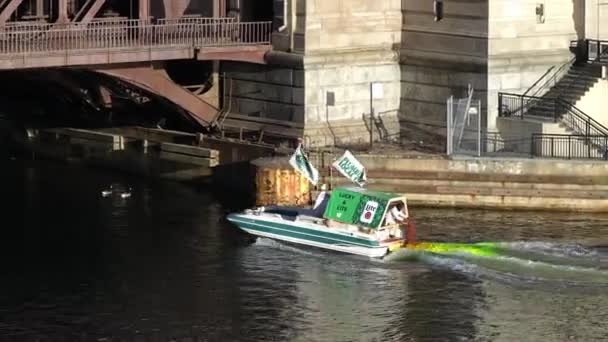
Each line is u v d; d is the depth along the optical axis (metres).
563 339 78.00
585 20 102.06
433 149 100.62
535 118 99.12
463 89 101.38
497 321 80.06
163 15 106.94
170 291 83.81
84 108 110.19
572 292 83.44
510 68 100.38
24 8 107.88
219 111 105.62
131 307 81.75
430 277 85.75
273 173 97.00
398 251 88.94
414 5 103.69
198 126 105.50
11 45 96.81
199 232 93.00
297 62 101.62
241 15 104.81
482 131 100.06
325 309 81.56
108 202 99.25
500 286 84.31
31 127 112.19
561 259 87.38
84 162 109.62
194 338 78.12
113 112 109.19
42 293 83.50
